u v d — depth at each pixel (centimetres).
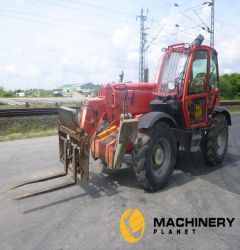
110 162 452
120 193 458
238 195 455
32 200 432
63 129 487
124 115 454
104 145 466
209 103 591
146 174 448
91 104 488
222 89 3291
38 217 382
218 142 621
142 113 535
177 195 452
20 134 956
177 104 518
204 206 415
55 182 500
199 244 323
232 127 1169
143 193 458
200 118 571
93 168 570
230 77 3494
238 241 330
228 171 574
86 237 335
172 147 484
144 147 443
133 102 521
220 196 450
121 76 579
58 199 435
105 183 498
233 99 3331
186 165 610
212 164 601
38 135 940
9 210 401
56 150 721
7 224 364
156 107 528
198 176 542
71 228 354
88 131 486
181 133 522
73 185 448
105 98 501
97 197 443
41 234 341
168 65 549
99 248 314
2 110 1212
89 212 395
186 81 518
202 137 594
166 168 480
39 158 647
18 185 445
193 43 527
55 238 333
